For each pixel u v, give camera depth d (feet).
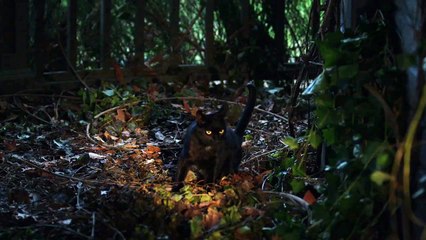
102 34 29.55
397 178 12.75
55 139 23.02
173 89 29.50
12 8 27.25
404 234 12.71
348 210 12.97
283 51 31.55
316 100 13.94
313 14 19.16
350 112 13.28
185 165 19.43
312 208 14.32
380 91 13.60
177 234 15.07
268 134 23.73
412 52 12.61
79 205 16.72
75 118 25.36
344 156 13.61
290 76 31.35
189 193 17.52
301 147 17.60
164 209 16.16
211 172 19.76
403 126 12.96
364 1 14.64
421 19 12.74
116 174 19.60
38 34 28.19
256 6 31.48
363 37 13.61
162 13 30.83
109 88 28.02
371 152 12.39
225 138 19.30
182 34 30.71
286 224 13.82
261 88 29.96
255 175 19.77
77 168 20.38
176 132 24.21
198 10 31.63
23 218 16.02
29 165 20.01
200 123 19.29
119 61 30.81
